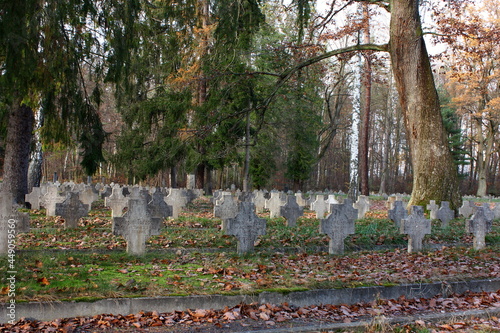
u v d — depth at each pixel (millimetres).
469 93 38656
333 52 16391
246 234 8695
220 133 26156
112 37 14867
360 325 5363
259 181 36531
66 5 12773
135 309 5348
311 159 36906
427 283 6887
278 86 17578
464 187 63188
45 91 12938
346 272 7398
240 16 18469
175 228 11328
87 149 15898
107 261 7355
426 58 14602
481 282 7250
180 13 21953
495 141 48344
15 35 10688
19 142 15227
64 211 10453
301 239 10375
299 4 16922
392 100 47125
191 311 5484
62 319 5004
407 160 61688
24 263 6621
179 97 25344
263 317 5430
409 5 14242
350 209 9828
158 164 27328
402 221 9734
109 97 38812
